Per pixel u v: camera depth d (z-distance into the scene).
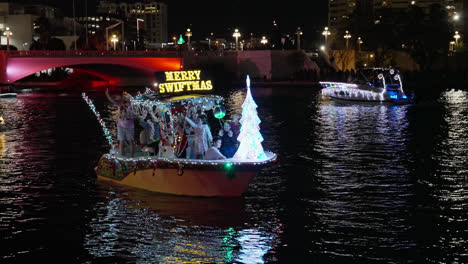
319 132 32.06
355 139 28.78
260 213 14.99
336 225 14.08
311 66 106.62
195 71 16.48
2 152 25.33
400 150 24.89
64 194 17.11
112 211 15.27
